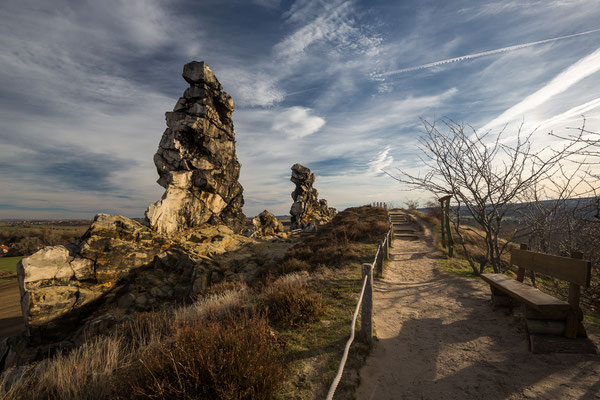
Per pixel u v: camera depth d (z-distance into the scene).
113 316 10.16
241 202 23.41
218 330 3.20
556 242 7.21
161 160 19.02
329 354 3.65
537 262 4.43
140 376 2.83
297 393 2.88
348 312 5.13
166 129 19.48
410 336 4.42
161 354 2.99
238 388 2.56
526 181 6.29
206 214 19.20
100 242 12.21
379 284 7.62
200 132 18.94
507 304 4.93
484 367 3.35
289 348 3.81
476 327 4.47
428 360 3.66
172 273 13.06
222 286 9.42
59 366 3.19
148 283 12.18
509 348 3.69
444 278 7.89
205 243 15.84
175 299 11.79
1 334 20.12
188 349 2.74
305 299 5.12
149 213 15.22
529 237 7.41
